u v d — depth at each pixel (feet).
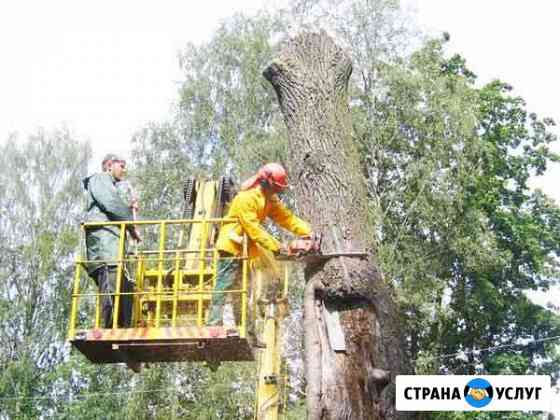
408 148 86.43
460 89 88.74
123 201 26.23
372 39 88.07
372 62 87.25
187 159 89.56
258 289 28.63
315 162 21.85
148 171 87.25
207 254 26.00
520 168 104.06
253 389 71.61
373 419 19.36
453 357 92.07
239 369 72.43
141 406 75.66
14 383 95.91
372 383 19.58
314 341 20.20
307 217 21.57
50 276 105.91
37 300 104.83
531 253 97.86
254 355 24.34
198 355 24.31
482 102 103.76
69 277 106.52
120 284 24.14
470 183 84.23
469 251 83.30
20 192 110.32
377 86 86.89
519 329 96.07
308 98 22.76
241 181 79.30
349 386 19.61
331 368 19.88
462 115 83.71
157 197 85.71
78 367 86.99
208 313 23.94
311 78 23.03
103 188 25.21
